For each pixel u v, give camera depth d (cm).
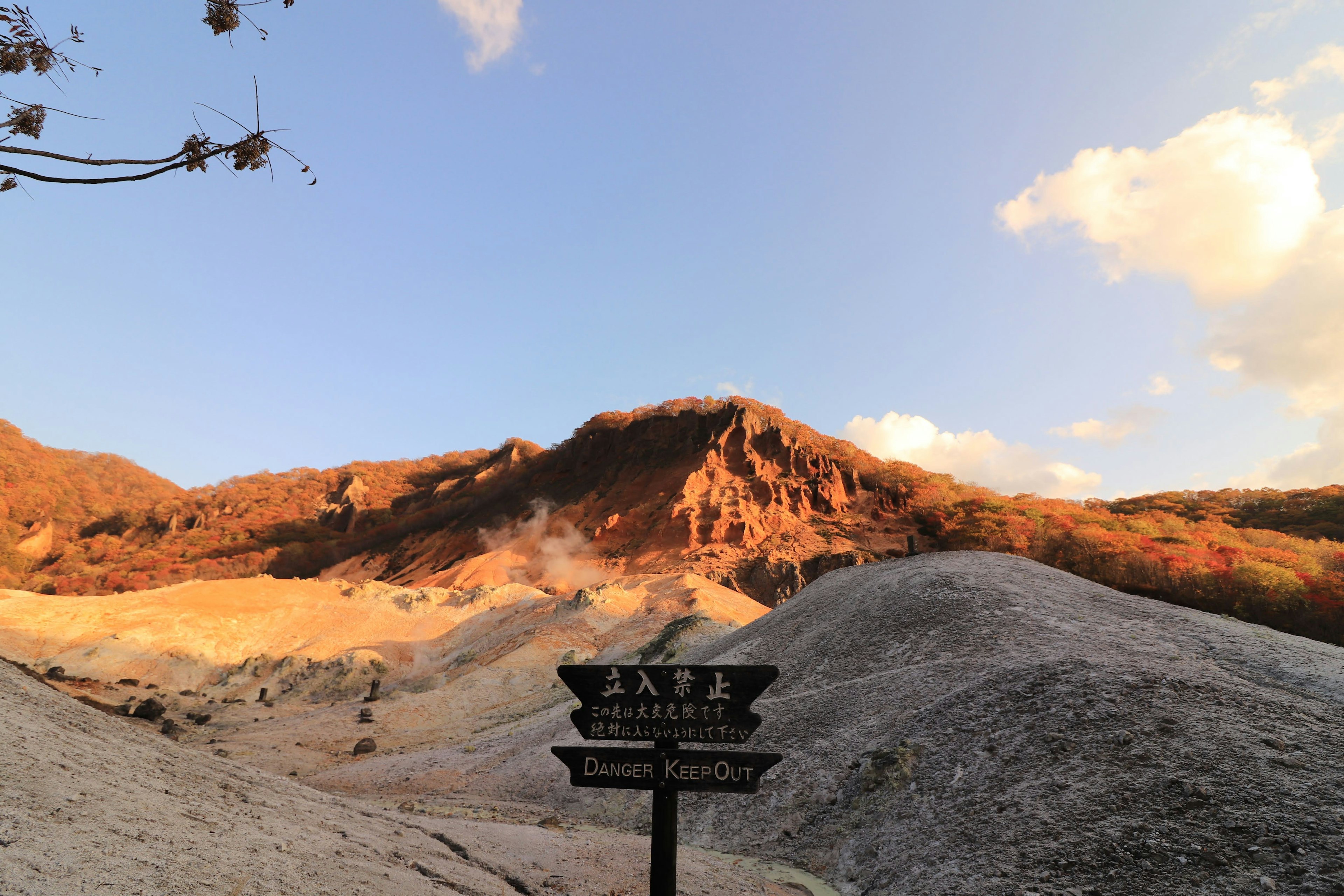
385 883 781
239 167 562
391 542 19388
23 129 512
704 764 629
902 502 15838
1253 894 936
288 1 540
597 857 1402
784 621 3347
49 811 563
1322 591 9038
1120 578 10719
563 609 7450
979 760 1505
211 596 7931
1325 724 1307
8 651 5816
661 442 18075
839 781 1728
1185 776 1198
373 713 4881
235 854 666
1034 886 1076
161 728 4469
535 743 3150
